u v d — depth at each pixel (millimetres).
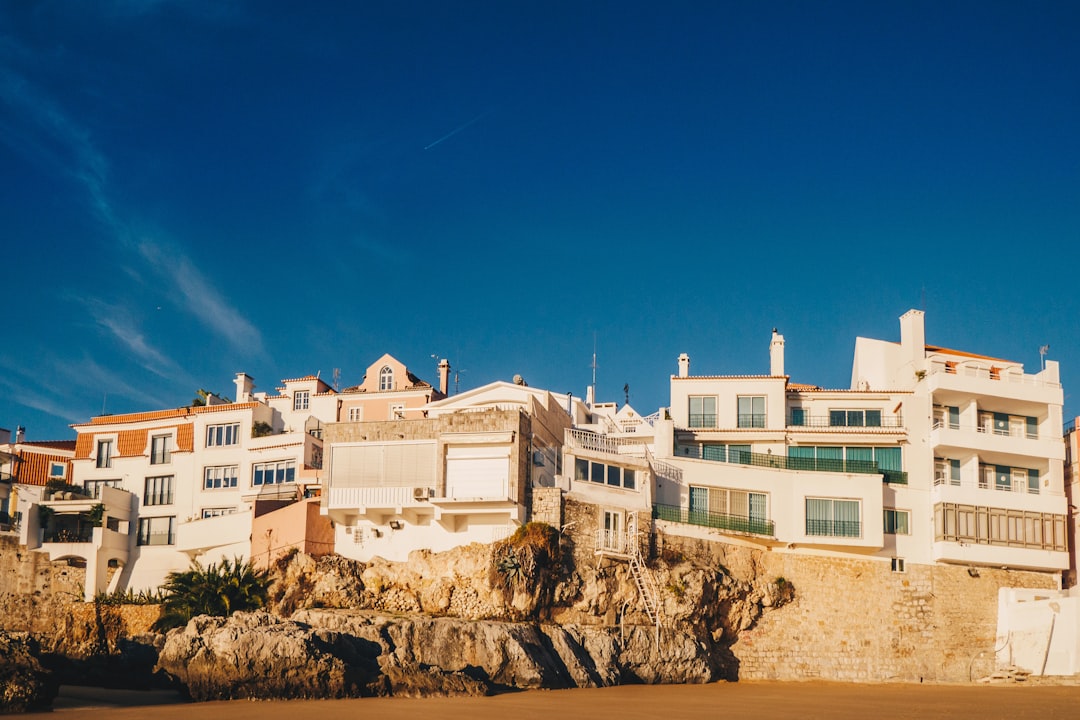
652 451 80062
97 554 77062
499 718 50531
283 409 93938
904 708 56812
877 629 73000
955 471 77875
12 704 50500
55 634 73188
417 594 67938
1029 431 80188
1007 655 72688
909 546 75000
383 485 69875
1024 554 75688
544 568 66812
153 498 83500
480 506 67938
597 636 66375
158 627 68938
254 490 81188
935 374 77625
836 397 81250
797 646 72125
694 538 72250
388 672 57875
